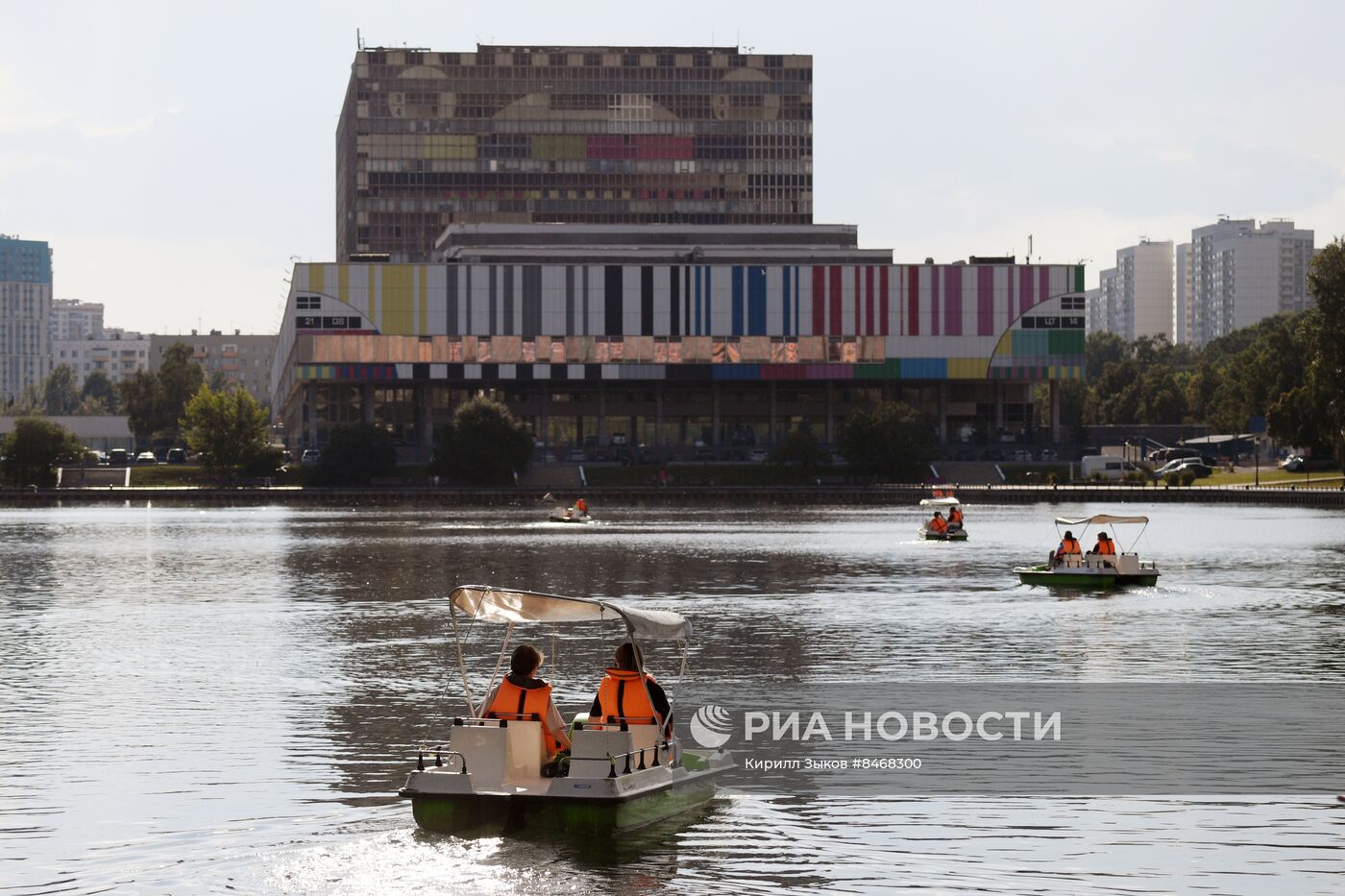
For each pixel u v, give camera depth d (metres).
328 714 44.50
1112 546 89.44
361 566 105.44
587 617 34.12
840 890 27.12
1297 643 60.84
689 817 32.28
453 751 30.75
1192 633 64.62
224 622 69.56
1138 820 32.22
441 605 77.50
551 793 29.88
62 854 29.42
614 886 27.22
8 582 92.62
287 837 30.36
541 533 149.00
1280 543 129.00
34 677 52.16
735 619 70.12
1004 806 33.41
